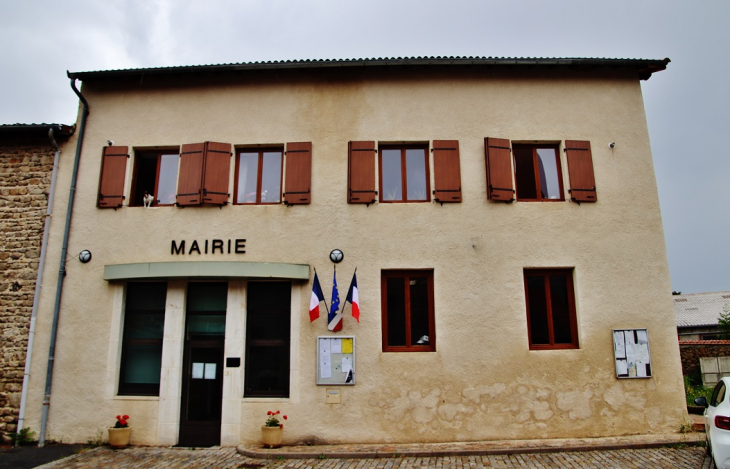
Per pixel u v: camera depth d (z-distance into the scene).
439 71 8.88
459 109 8.76
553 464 6.46
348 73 8.88
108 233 8.38
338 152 8.59
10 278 8.29
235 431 7.64
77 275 8.26
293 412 7.66
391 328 8.05
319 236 8.24
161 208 8.45
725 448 5.27
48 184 8.62
